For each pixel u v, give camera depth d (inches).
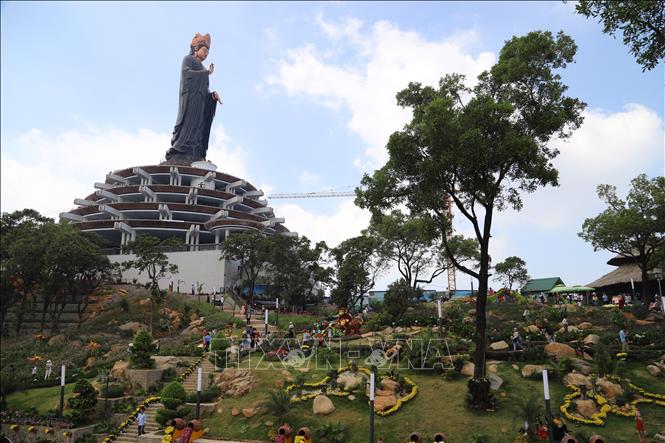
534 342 1222.3
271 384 1123.3
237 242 2541.8
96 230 3208.7
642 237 1657.2
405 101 1032.8
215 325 1991.9
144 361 1353.3
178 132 3966.5
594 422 847.7
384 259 2415.1
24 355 1788.9
